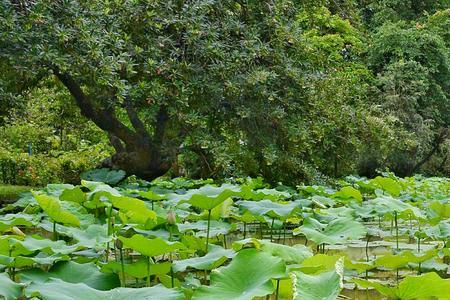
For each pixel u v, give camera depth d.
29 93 10.70
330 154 10.26
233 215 4.76
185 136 8.95
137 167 8.74
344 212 4.95
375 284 2.45
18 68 6.80
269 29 8.98
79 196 4.59
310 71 9.39
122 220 3.81
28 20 6.83
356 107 11.05
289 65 8.77
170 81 8.02
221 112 8.68
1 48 6.98
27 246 2.93
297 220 5.31
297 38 8.95
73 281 2.53
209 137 8.12
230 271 2.18
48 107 12.43
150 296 2.02
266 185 8.38
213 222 4.30
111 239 3.29
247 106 8.57
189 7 7.93
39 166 10.89
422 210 6.27
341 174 10.88
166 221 3.67
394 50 18.12
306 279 1.99
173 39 8.38
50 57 6.75
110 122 8.63
